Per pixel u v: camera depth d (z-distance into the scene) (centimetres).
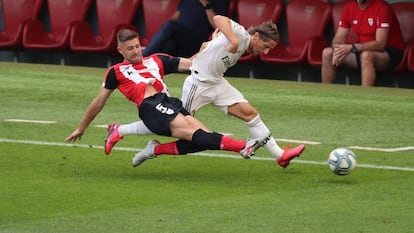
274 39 2222
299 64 4128
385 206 1938
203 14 3906
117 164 2342
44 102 3334
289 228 1772
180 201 1972
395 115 3186
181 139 2195
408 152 2547
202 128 2167
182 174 2238
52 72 4206
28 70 4259
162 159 2403
